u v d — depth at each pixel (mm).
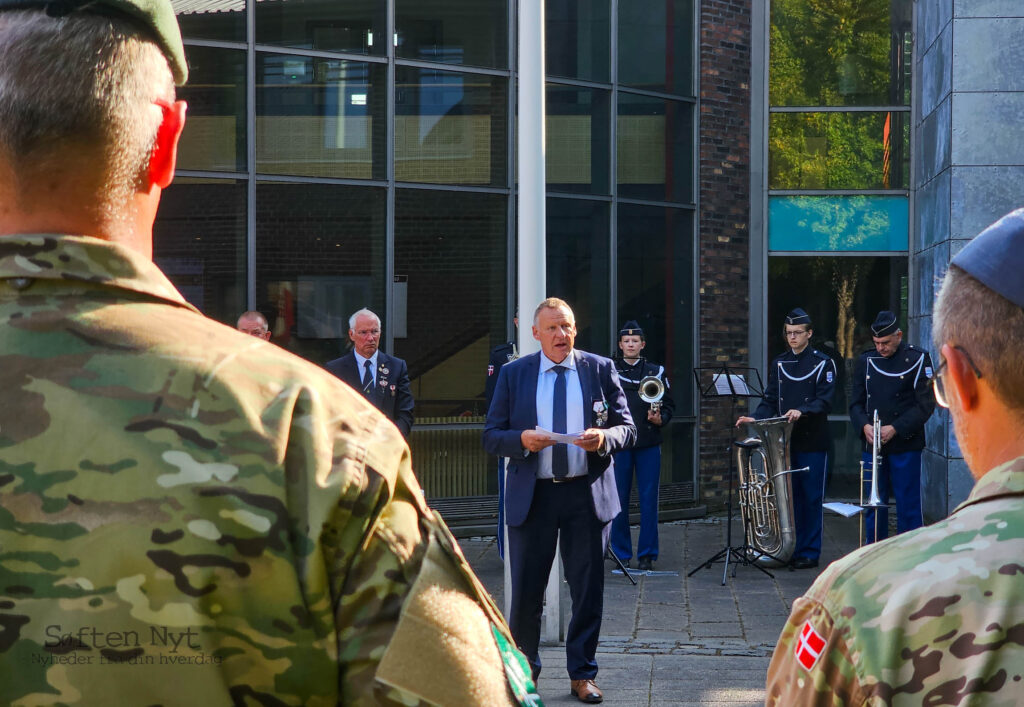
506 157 10742
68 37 1019
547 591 6465
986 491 1195
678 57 11734
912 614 1122
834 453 12344
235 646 960
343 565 996
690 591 8141
